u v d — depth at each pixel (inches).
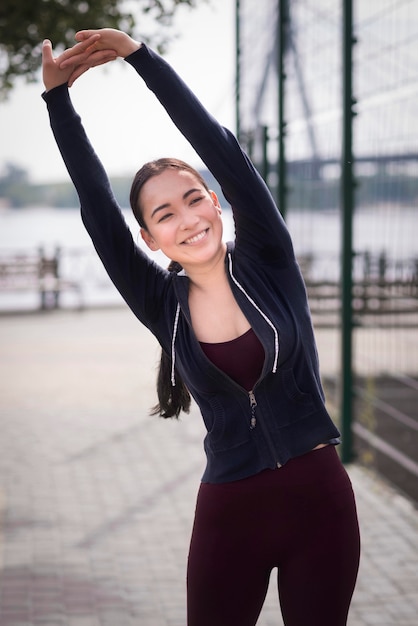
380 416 265.9
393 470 253.4
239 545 99.2
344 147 250.1
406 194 222.7
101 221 101.7
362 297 254.5
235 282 99.7
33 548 205.0
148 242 103.3
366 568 190.4
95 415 349.1
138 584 184.9
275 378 97.9
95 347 525.7
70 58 97.8
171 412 109.6
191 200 98.4
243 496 98.7
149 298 103.6
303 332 101.0
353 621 165.8
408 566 191.3
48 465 277.9
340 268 257.1
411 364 239.3
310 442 99.3
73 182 102.7
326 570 98.0
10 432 323.0
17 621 166.7
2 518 226.5
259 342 98.2
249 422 98.6
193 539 102.0
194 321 100.3
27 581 185.6
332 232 277.9
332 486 99.2
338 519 98.7
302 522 98.4
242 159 98.1
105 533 215.2
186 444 301.6
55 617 168.6
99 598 177.6
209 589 99.9
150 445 301.1
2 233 1354.6
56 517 227.5
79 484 257.1
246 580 100.0
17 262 731.4
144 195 99.2
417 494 235.3
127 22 275.0
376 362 257.6
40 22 278.2
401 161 223.8
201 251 97.9
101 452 292.5
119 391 396.2
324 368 303.1
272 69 319.6
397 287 232.7
